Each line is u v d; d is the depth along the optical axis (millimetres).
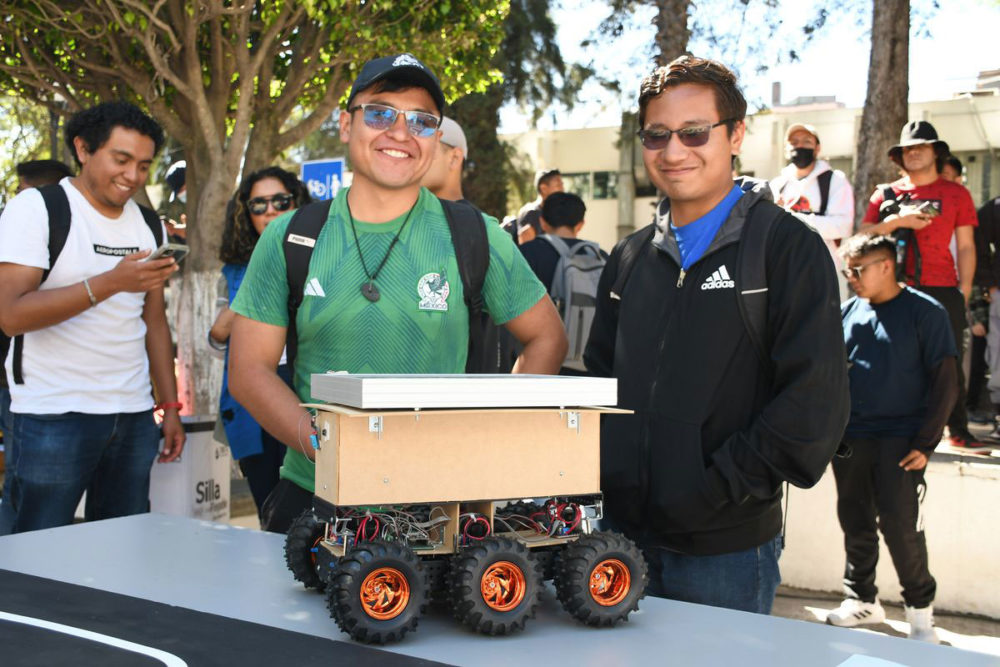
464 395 1292
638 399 2115
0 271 2965
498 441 1342
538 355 2168
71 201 3111
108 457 3350
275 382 1927
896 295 4559
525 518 1425
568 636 1318
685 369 2045
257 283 2041
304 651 1210
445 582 1324
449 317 2082
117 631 1272
